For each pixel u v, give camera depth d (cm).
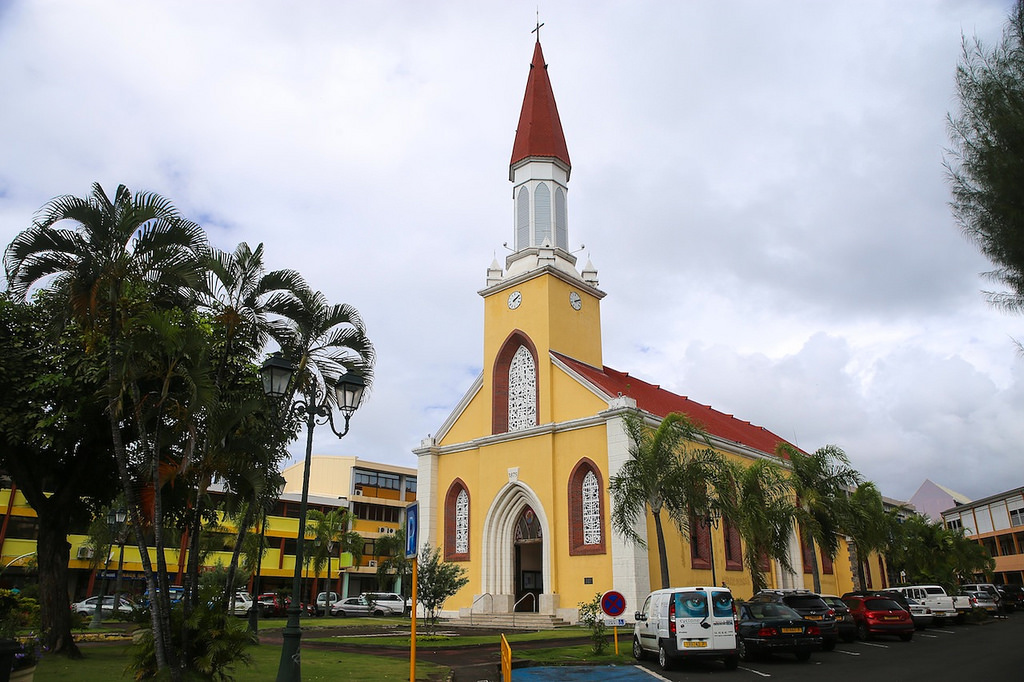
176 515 2156
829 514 2975
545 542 3297
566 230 4116
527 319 3772
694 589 1784
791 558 4025
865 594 2694
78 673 1495
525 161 4156
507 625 3250
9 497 4706
